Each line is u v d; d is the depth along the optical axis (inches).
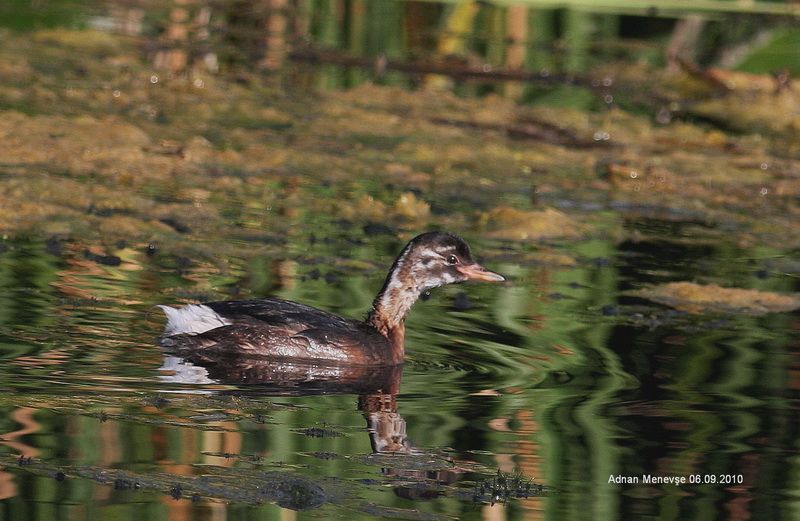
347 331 514.0
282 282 597.3
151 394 447.5
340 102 970.1
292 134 876.6
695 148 939.3
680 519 366.9
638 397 474.3
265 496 362.9
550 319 577.0
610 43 1208.2
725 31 1190.9
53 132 806.5
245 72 1031.0
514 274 649.6
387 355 512.4
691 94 1090.7
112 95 912.9
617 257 690.8
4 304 528.4
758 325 580.4
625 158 896.9
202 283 583.2
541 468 400.2
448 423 437.1
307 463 390.6
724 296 623.5
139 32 1120.8
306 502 360.5
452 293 615.5
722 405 468.1
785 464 412.8
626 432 436.1
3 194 684.7
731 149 940.6
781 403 471.8
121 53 1038.4
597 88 1081.4
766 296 625.9
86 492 358.9
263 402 450.3
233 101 942.4
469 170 840.3
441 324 565.3
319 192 764.6
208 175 773.3
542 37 1211.9
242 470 381.1
